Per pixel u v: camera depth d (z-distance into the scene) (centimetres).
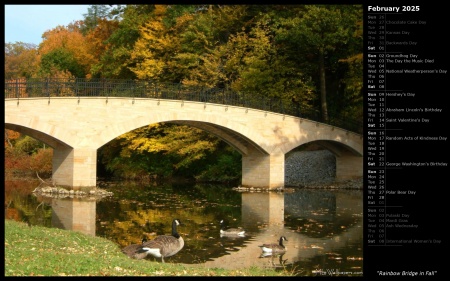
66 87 4428
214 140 5578
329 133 4981
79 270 1456
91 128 4041
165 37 5844
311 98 5428
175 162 5856
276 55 5522
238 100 4759
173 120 4325
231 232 2539
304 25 4981
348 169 5228
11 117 3722
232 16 5819
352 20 5038
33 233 2030
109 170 6366
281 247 2195
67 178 4069
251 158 4906
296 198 4166
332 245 2334
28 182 5225
